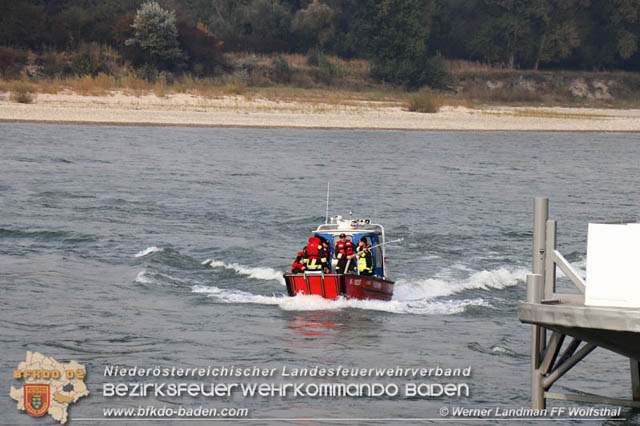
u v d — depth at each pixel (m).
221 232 60.47
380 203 76.31
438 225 66.00
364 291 41.78
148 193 77.00
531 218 70.38
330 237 43.81
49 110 151.25
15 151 104.19
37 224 59.69
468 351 33.94
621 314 19.38
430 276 49.44
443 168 106.50
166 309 39.84
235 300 42.22
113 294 42.34
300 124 157.00
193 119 153.88
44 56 195.62
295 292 41.62
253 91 199.75
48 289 42.66
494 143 144.50
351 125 160.25
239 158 107.94
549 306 20.66
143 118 151.12
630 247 20.03
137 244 55.00
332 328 37.16
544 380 23.25
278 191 81.56
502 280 49.38
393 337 35.91
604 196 86.38
